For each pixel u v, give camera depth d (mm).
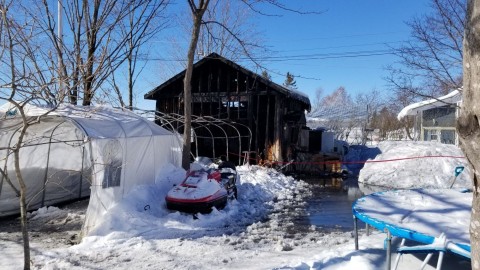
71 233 8047
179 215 8852
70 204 10773
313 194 13672
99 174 7910
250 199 11961
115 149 8375
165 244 7102
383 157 17406
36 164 9969
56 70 5281
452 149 17141
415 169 15977
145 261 6227
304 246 7156
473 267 1871
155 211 8930
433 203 5957
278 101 18453
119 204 8328
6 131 8664
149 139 9758
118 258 6367
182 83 20344
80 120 7953
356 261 5203
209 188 9367
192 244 7129
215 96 19672
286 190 14125
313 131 24500
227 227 8578
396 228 4672
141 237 7410
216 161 18094
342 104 59125
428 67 12070
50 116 7504
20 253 6637
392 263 5199
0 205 9070
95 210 7797
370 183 16297
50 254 6555
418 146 17469
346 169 19766
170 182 10234
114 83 12352
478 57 1731
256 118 19219
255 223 9023
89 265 6043
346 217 10000
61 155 10633
